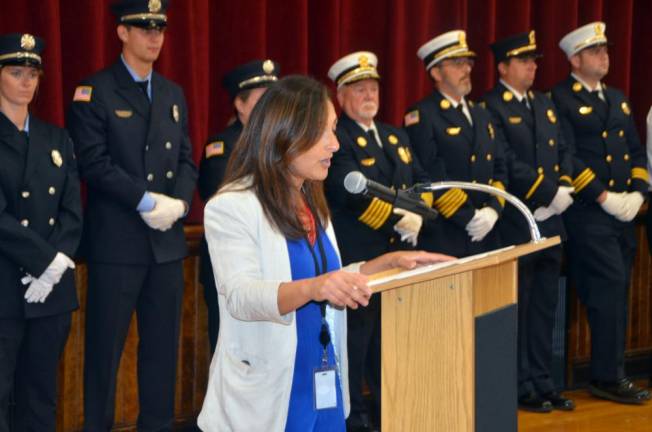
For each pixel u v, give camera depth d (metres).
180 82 5.04
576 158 5.83
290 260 2.55
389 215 4.84
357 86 4.97
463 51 5.32
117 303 4.45
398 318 2.63
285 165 2.53
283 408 2.51
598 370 5.95
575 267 5.96
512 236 5.61
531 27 6.46
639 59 6.87
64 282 4.22
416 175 5.17
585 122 5.88
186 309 5.06
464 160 5.27
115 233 4.44
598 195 5.77
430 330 2.61
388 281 2.35
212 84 5.33
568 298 6.20
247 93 4.82
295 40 5.43
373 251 4.92
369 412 5.46
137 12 4.47
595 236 5.84
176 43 5.02
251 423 2.51
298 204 2.63
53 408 4.31
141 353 4.64
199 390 5.12
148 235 4.48
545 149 5.62
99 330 4.46
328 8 5.55
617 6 6.63
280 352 2.51
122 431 4.89
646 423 5.50
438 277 2.39
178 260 4.59
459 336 2.59
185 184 4.60
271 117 2.53
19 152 4.14
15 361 4.18
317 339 2.63
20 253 4.01
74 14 4.77
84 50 4.77
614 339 5.89
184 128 4.70
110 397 4.51
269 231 2.51
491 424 2.68
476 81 6.19
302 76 2.61
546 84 6.45
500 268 2.75
